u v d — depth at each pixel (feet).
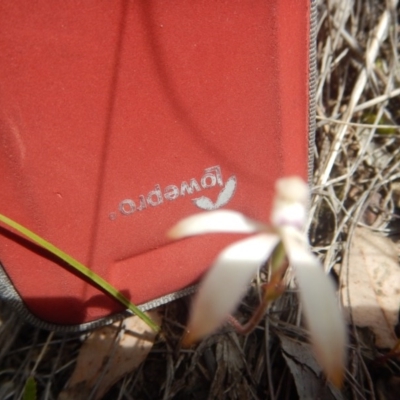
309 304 0.20
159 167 0.35
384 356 0.39
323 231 0.48
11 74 0.30
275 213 0.22
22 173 0.33
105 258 0.37
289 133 0.37
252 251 0.21
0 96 0.30
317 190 0.48
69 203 0.34
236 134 0.36
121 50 0.31
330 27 0.54
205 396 0.40
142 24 0.31
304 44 0.35
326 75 0.54
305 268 0.21
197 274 0.40
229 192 0.37
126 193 0.35
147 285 0.39
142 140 0.34
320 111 0.53
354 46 0.55
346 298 0.42
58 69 0.30
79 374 0.40
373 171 0.51
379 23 0.55
